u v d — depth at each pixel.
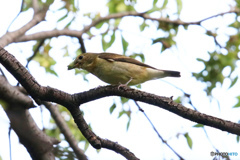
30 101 8.02
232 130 8.02
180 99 13.79
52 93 8.17
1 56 7.55
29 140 8.08
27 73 7.83
